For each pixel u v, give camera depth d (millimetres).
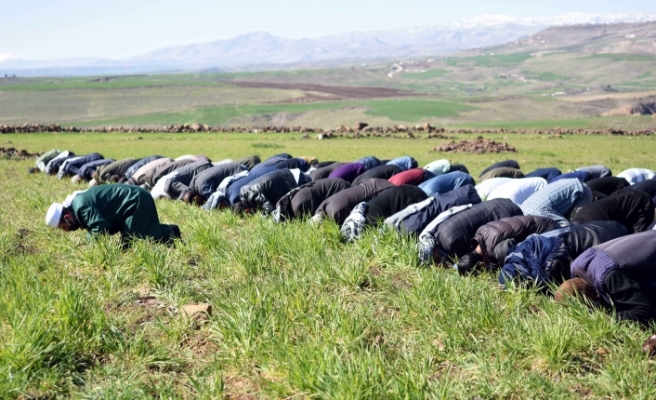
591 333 5957
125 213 9766
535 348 5746
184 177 15570
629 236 6664
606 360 5629
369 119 161125
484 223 8938
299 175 13531
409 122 154500
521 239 8281
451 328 6195
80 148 45969
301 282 7547
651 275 6453
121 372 5570
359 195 11031
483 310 6508
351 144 52312
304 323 6383
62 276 8062
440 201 9898
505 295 7258
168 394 5129
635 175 15125
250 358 5805
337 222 10797
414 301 6918
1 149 36344
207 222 11188
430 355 5750
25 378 5301
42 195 15359
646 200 9773
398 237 9062
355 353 5691
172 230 10352
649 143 52531
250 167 17891
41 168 23891
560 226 8828
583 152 42188
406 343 6113
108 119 181750
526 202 10453
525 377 5332
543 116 178500
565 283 6746
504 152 41688
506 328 6180
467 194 10141
